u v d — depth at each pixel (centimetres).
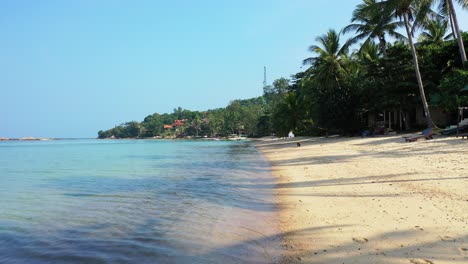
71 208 941
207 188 1214
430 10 2827
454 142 2028
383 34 3828
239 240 609
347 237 582
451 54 3388
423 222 629
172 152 4100
